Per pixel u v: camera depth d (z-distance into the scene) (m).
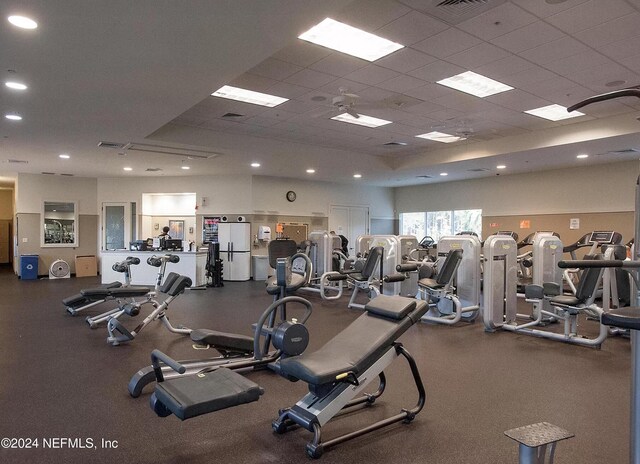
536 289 5.51
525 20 4.13
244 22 3.54
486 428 2.97
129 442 2.74
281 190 12.88
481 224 12.94
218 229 12.06
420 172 11.84
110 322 5.21
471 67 5.31
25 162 10.20
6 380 3.85
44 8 3.28
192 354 4.71
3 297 8.69
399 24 4.21
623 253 5.88
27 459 2.53
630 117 7.26
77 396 3.49
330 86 5.97
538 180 11.59
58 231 12.59
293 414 2.79
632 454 1.47
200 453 2.62
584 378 4.02
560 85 5.95
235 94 6.35
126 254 10.56
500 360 4.58
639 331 1.44
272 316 3.78
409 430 2.93
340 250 10.27
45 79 4.75
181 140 8.03
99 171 11.69
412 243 8.34
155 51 4.07
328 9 3.36
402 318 3.03
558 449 2.69
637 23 4.19
